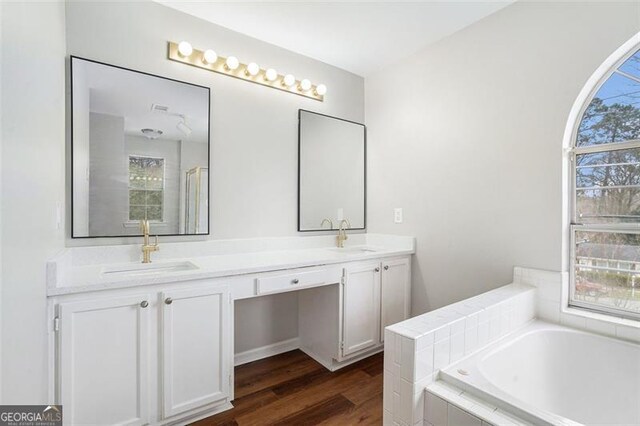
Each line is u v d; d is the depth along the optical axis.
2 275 0.70
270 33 2.32
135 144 1.88
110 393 1.40
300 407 1.80
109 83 1.79
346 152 2.92
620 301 1.71
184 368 1.58
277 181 2.49
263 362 2.36
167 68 2.00
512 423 1.02
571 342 1.69
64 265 1.47
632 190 1.66
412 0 1.95
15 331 0.81
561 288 1.81
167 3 1.98
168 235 1.99
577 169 1.84
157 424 1.52
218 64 2.19
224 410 1.76
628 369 1.52
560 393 1.67
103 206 1.78
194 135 2.08
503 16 2.04
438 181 2.44
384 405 1.32
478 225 2.19
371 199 3.03
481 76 2.16
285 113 2.54
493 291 1.82
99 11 1.77
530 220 1.93
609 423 1.53
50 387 1.25
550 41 1.82
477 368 1.33
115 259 1.81
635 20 1.53
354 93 3.01
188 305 1.59
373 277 2.38
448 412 1.15
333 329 2.24
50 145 1.30
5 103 0.74
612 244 1.72
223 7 2.02
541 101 1.87
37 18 1.09
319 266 2.09
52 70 1.36
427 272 2.53
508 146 2.02
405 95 2.70
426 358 1.24
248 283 1.81
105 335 1.38
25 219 0.92
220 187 2.21
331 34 2.34
